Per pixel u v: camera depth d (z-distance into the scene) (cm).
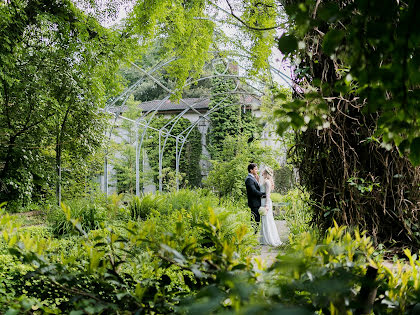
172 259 110
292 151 347
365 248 125
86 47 763
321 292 88
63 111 770
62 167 923
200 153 2145
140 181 1900
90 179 1173
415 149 109
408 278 121
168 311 100
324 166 313
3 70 655
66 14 751
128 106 1747
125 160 1911
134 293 114
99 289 118
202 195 1030
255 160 1317
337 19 89
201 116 1789
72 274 111
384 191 298
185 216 491
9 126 709
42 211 814
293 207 573
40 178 913
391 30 82
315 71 272
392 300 104
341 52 94
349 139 305
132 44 786
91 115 809
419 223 300
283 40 96
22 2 681
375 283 97
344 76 118
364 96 106
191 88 2164
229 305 93
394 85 93
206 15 754
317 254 110
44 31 741
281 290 90
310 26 92
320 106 116
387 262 283
